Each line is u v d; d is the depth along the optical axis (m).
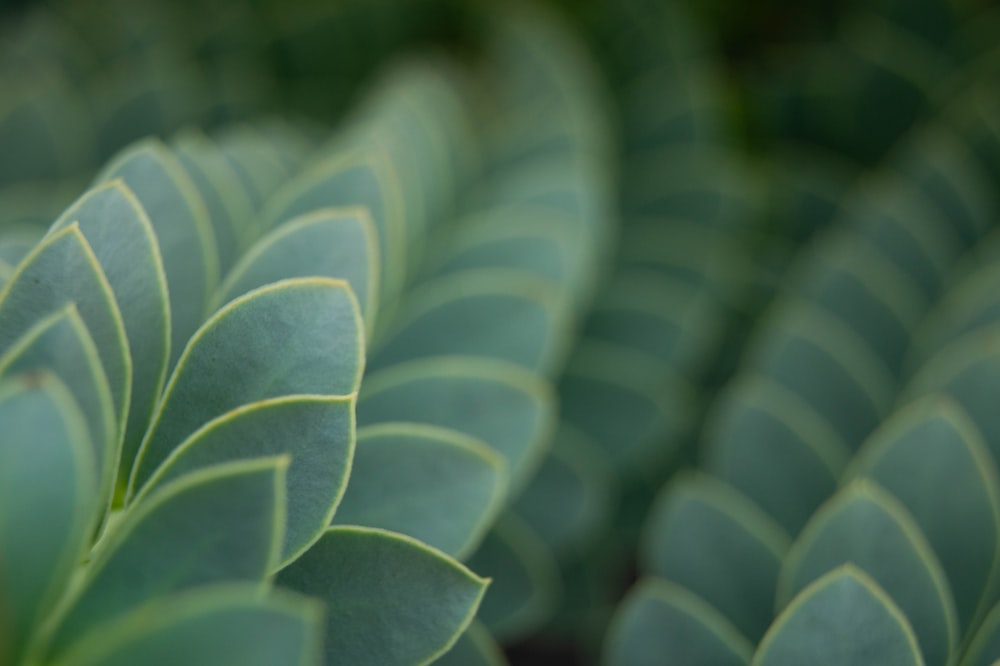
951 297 0.17
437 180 0.16
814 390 0.16
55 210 0.16
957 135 0.21
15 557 0.09
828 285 0.18
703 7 0.27
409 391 0.13
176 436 0.10
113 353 0.10
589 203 0.17
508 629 0.15
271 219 0.13
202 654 0.08
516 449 0.13
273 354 0.10
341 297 0.10
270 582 0.10
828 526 0.12
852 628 0.11
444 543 0.12
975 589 0.13
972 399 0.15
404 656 0.11
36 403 0.09
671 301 0.19
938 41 0.24
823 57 0.25
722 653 0.13
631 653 0.13
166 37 0.22
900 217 0.19
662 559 0.14
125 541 0.09
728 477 0.15
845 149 0.24
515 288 0.15
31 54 0.21
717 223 0.22
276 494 0.09
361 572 0.11
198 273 0.12
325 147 0.17
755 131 0.25
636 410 0.18
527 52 0.21
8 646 0.09
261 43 0.23
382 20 0.23
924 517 0.13
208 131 0.20
